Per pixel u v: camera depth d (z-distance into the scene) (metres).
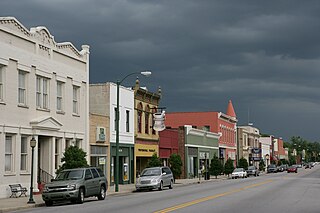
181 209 21.30
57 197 26.23
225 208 21.81
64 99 38.38
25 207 24.98
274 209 21.44
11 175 31.34
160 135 59.69
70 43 39.38
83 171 28.09
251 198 28.25
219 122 88.50
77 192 26.52
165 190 39.03
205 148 78.12
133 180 50.56
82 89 41.31
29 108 33.50
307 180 57.34
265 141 153.75
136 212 20.02
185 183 52.16
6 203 26.44
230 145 97.25
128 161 49.66
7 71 31.17
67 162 32.38
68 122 38.69
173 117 89.00
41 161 36.06
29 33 33.69
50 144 36.09
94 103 45.75
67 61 39.06
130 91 50.22
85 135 41.16
